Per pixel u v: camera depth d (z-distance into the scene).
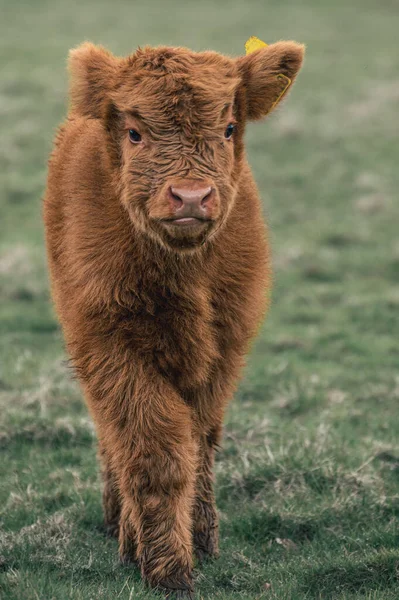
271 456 12.28
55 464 13.02
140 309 8.95
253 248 9.68
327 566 9.48
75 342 9.25
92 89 9.35
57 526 10.62
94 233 9.15
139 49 9.41
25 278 22.27
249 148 35.88
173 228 8.38
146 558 8.95
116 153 9.18
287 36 56.09
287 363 17.33
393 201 30.02
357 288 22.62
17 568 9.50
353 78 46.28
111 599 8.52
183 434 8.88
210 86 8.76
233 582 9.50
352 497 11.36
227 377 9.90
